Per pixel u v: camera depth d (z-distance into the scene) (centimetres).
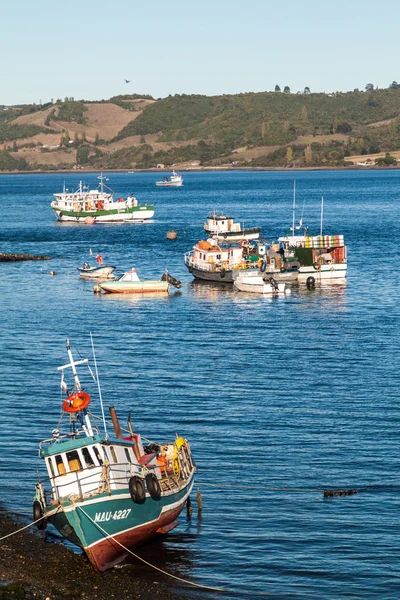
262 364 14062
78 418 8519
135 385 12762
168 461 8244
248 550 7600
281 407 11544
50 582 6900
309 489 8819
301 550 7575
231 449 9944
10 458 9662
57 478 7300
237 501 8575
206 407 11569
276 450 9906
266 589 6962
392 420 10912
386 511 8306
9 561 7231
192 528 8012
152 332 17088
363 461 9531
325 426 10706
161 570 7238
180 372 13562
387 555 7469
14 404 11731
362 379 12962
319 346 15425
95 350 15325
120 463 7481
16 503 8488
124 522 7275
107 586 6894
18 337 16588
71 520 7019
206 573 7200
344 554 7500
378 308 19338
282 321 18075
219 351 15150
